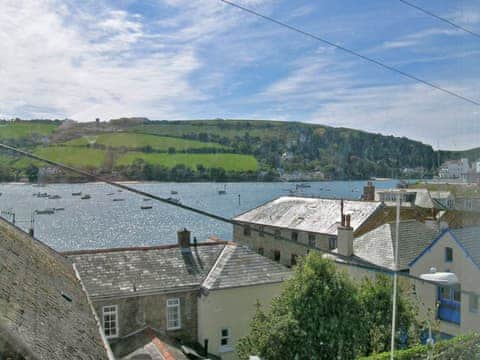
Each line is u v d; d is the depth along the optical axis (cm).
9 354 401
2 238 889
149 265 2022
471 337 1363
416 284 1877
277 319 1504
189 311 1942
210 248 2248
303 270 1559
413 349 1338
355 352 1461
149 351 1616
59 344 561
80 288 1177
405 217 3183
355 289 1562
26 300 620
